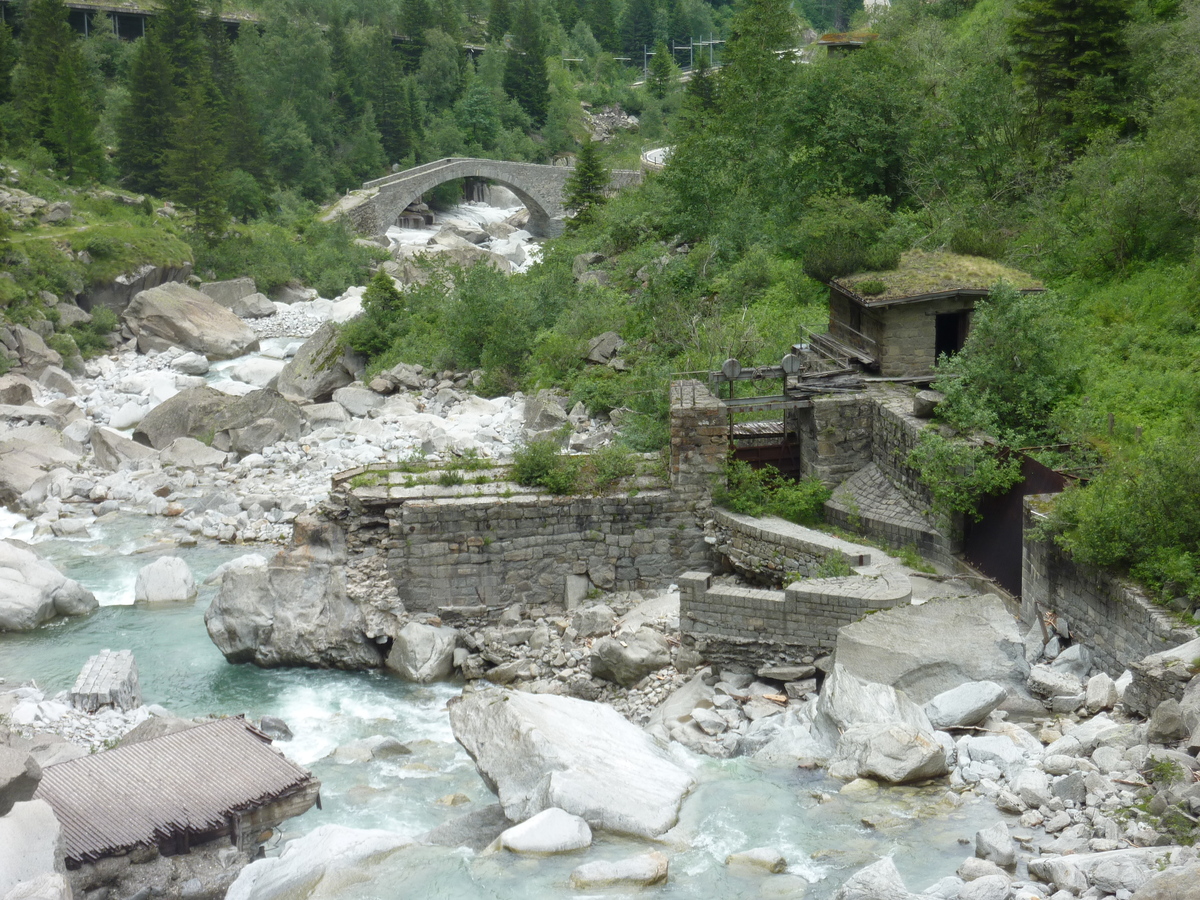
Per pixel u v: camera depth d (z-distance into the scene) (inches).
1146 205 1584.6
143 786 833.5
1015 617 1072.2
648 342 2047.2
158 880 762.2
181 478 1927.9
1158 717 781.3
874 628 988.6
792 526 1225.4
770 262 2064.5
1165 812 704.4
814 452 1362.0
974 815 780.0
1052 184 1870.1
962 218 1834.4
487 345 2322.8
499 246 5034.5
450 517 1245.7
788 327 1781.5
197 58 5506.9
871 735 859.4
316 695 1182.3
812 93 2290.8
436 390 2303.2
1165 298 1476.4
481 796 934.4
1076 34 2005.4
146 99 5019.7
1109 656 933.8
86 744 1012.5
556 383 2090.3
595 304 2282.2
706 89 4101.9
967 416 1233.4
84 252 3597.4
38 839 680.4
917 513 1243.2
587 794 816.3
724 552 1259.8
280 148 5846.5
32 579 1406.3
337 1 7618.1
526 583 1270.9
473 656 1225.4
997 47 2269.9
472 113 6855.3
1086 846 698.2
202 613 1422.2
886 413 1311.5
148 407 2456.9
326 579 1254.9
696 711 1002.1
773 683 1061.1
